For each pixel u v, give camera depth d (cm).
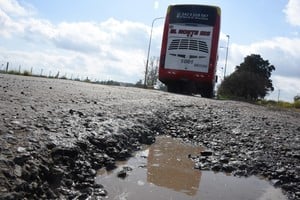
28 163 201
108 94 698
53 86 715
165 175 263
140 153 317
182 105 658
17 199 169
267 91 3616
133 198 211
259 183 272
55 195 193
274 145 385
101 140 294
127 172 258
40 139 245
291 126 553
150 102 624
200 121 497
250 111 743
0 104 353
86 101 504
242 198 235
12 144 222
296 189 265
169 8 1373
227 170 296
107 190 218
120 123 368
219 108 704
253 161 319
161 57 1373
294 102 2198
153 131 409
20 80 774
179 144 374
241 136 422
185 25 1341
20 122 279
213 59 1315
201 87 1410
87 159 255
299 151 366
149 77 3034
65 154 237
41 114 331
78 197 200
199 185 252
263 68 4112
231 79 3288
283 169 302
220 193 240
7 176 180
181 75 1345
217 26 1315
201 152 337
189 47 1333
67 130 288
